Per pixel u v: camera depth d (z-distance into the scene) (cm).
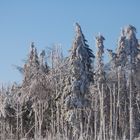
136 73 7275
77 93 6494
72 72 6494
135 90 7450
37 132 7019
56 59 6825
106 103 7550
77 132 6588
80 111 6600
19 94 7575
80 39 6494
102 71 7188
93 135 7056
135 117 7469
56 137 6612
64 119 6750
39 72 6956
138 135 7250
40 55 7081
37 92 6969
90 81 6619
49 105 7094
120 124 7444
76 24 6512
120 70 7325
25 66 7169
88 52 6581
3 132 7681
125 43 7306
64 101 6588
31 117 7519
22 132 7450
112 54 7444
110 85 7594
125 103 7462
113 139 6919
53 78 6850
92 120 7244
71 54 6512
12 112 7688
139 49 7338
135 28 7319
